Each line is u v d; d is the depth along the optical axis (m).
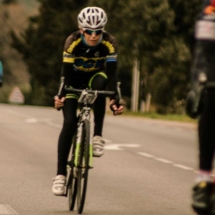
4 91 158.50
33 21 128.50
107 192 21.16
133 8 84.06
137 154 32.97
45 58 122.69
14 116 62.44
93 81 17.86
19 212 17.62
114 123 56.75
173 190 21.80
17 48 127.44
